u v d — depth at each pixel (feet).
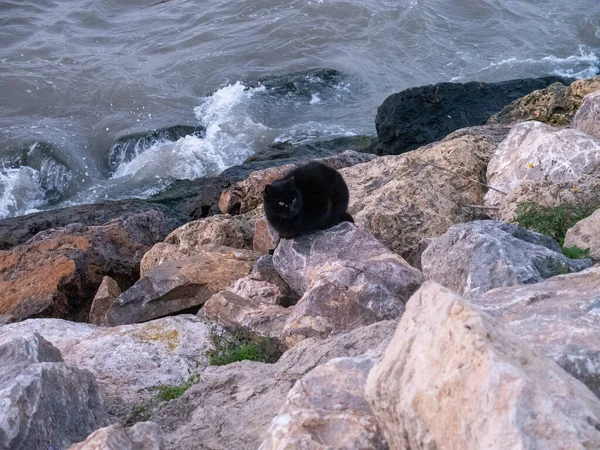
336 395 12.05
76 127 68.13
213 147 63.46
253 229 33.73
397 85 72.38
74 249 34.81
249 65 76.48
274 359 20.80
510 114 42.39
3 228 44.88
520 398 8.72
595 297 13.65
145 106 70.64
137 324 22.08
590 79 41.16
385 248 22.95
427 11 83.82
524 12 84.89
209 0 90.12
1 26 85.71
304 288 23.26
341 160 41.93
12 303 31.63
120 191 59.98
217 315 22.47
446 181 31.17
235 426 15.05
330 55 77.61
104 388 18.90
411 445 9.71
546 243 21.50
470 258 19.70
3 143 64.69
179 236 32.99
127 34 84.07
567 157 28.71
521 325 13.00
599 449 8.50
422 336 10.18
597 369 11.48
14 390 13.97
